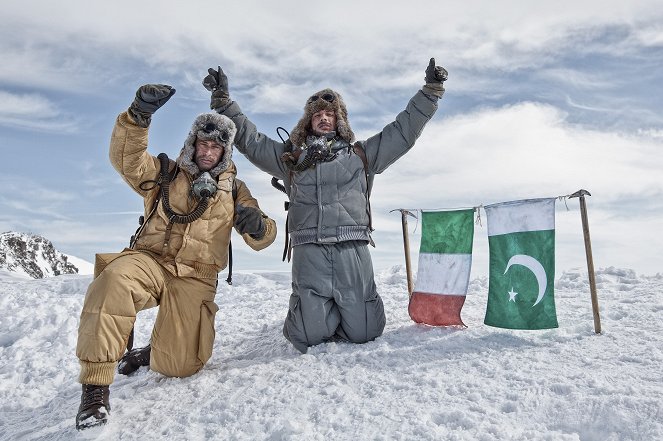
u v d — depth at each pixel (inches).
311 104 183.3
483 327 179.5
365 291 175.2
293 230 179.3
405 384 136.9
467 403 124.7
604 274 255.3
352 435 116.2
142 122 140.5
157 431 129.2
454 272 184.2
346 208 176.1
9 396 183.8
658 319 172.2
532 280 169.9
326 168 176.2
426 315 186.1
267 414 129.3
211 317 160.4
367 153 183.8
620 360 141.2
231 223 160.2
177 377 160.6
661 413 110.4
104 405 131.3
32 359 215.9
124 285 135.6
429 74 181.2
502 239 176.4
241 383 149.8
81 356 130.0
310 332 172.4
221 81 187.6
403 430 115.3
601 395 120.3
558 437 108.0
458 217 186.1
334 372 149.3
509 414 119.0
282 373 152.6
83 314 133.0
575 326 171.5
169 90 138.2
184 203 154.3
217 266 159.9
